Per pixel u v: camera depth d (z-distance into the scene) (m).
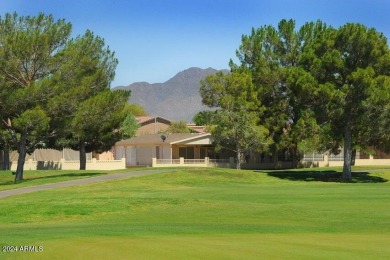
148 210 26.19
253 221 22.25
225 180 49.47
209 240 14.61
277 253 12.37
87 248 12.95
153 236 15.49
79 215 24.58
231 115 62.91
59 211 25.09
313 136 53.59
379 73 53.00
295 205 27.73
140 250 12.69
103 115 49.19
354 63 53.00
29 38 44.91
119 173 51.28
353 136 55.78
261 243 14.04
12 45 44.69
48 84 44.62
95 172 54.12
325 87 50.78
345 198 31.72
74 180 44.53
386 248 13.31
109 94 48.41
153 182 45.22
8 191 36.41
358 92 50.78
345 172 54.22
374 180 54.22
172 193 35.00
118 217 24.14
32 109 44.78
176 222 22.03
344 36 52.28
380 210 25.41
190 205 27.67
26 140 50.03
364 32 51.66
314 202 29.36
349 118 53.03
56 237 15.05
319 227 19.38
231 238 15.27
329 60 52.06
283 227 19.17
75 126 47.81
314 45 55.84
